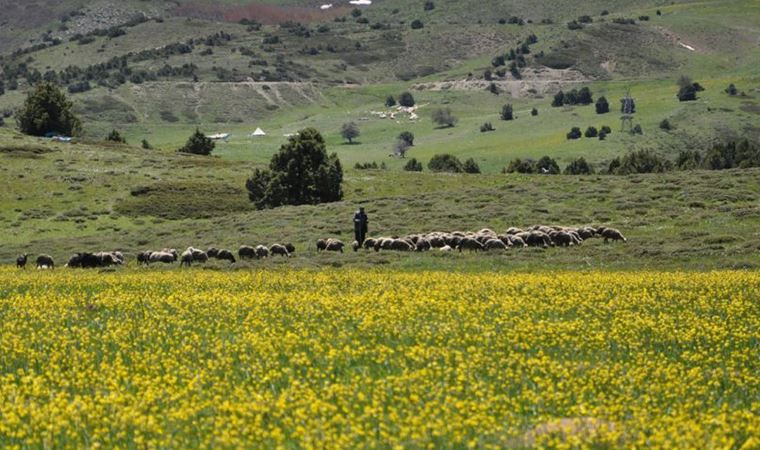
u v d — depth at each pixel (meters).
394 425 29.70
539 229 108.38
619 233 105.75
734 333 46.59
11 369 39.56
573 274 77.94
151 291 65.69
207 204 193.00
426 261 94.44
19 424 30.31
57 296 61.69
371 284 68.25
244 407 31.22
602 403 32.62
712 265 87.94
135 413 30.48
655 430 28.86
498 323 48.59
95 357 41.50
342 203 155.38
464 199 147.50
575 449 27.03
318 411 31.34
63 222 172.62
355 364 39.66
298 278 74.88
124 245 131.12
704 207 126.81
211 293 61.97
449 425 28.62
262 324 48.09
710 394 35.34
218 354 39.78
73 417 30.56
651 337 46.44
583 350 43.00
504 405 31.88
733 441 27.95
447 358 39.41
